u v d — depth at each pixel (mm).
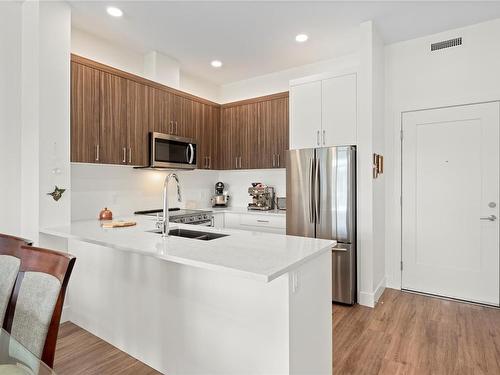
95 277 2436
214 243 1888
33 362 1040
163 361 2018
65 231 2340
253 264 1417
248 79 4797
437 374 1953
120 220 3092
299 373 1559
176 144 3863
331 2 2717
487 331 2521
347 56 3904
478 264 3141
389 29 3238
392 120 3582
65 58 2680
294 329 1512
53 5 2596
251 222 4160
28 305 1214
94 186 3449
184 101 4082
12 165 2643
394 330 2551
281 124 4148
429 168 3387
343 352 2213
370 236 3107
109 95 3172
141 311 2131
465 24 3127
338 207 3166
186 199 4574
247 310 1632
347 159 3123
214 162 4582
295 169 3430
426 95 3387
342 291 3139
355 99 3238
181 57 3959
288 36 3383
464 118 3195
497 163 3041
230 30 3234
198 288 1838
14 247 1490
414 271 3490
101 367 2053
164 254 1605
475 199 3150
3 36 2580
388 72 3602
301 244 1854
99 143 3066
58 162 2619
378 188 3342
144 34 3336
